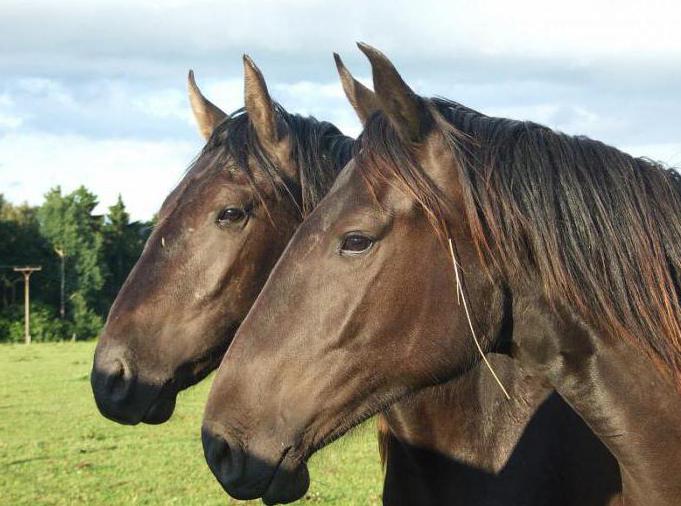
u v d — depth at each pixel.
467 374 3.40
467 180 2.60
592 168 2.66
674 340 2.59
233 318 4.01
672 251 2.65
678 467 2.62
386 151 2.65
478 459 3.40
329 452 3.16
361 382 2.63
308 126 4.23
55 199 54.88
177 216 4.04
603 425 2.71
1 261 53.16
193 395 17.83
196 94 4.86
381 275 2.61
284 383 2.63
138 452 11.10
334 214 2.66
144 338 3.93
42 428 13.32
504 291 2.66
